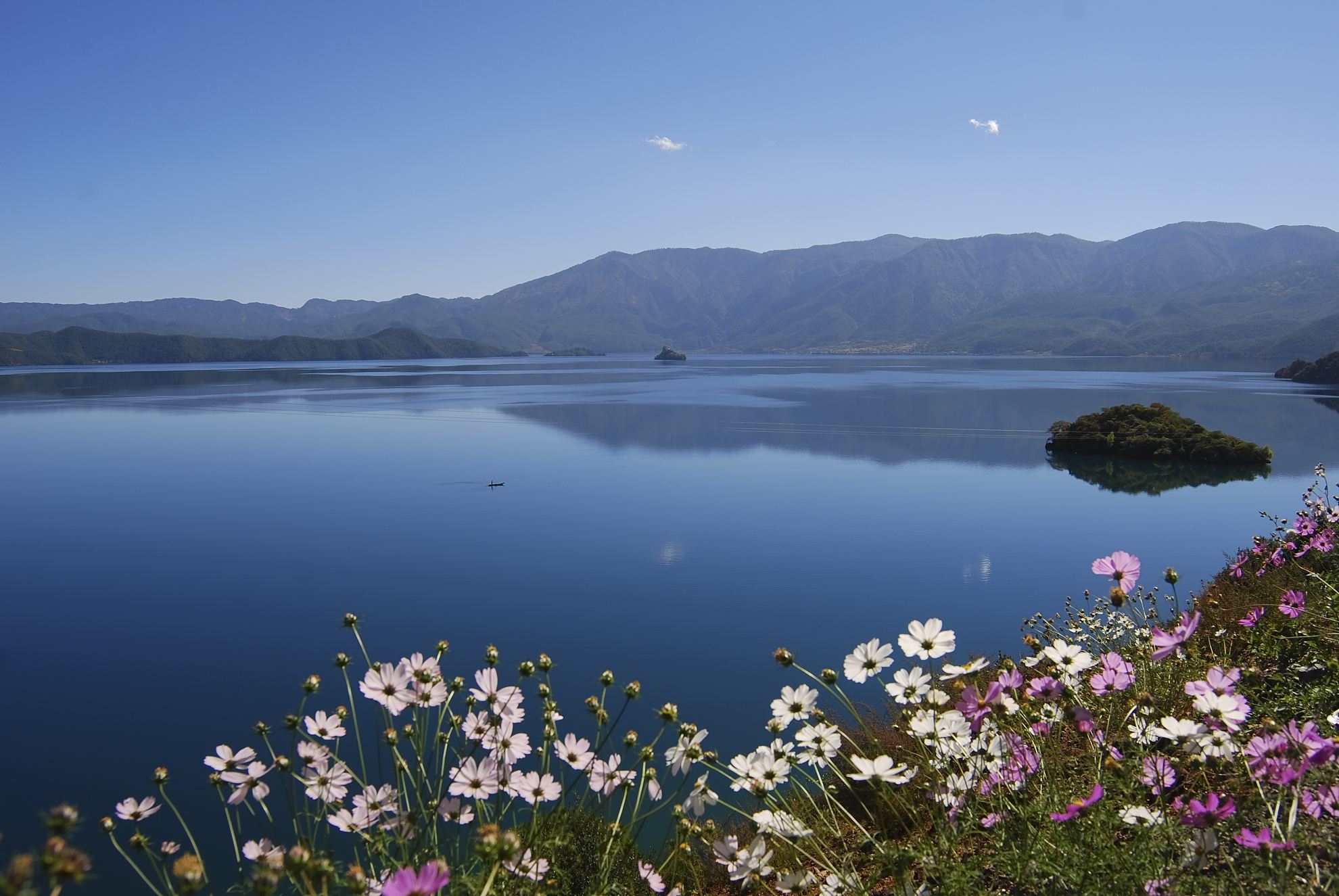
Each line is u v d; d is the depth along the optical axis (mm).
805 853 3422
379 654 16859
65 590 22250
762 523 30156
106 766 12266
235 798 3145
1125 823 3018
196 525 30828
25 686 15492
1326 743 2764
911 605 19766
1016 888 3109
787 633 17766
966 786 3299
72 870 1649
